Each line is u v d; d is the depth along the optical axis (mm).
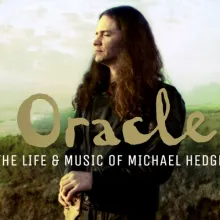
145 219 1218
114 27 1312
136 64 1302
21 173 2947
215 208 2803
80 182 1130
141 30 1344
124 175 1156
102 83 1398
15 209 2857
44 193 2883
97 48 1328
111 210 1185
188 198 2822
